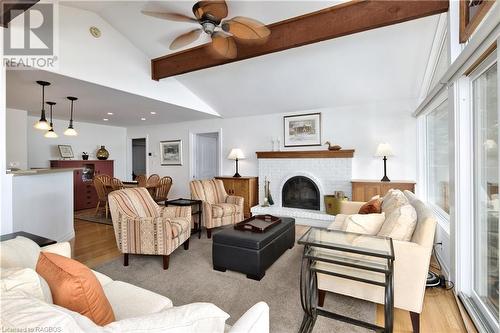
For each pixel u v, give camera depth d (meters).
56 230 3.51
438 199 3.46
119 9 3.12
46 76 3.00
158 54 3.93
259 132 5.54
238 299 2.17
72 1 2.92
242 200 4.36
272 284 2.42
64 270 0.94
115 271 2.72
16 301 0.72
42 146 5.71
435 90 2.70
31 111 5.03
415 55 3.24
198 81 4.56
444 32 2.69
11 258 1.35
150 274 2.64
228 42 2.67
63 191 3.66
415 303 1.68
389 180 4.08
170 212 3.46
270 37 2.98
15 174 2.68
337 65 3.64
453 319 1.87
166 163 6.84
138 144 8.28
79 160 6.12
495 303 1.78
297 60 3.66
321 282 1.97
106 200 5.20
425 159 4.03
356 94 4.25
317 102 4.67
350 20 2.59
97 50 3.30
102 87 3.44
